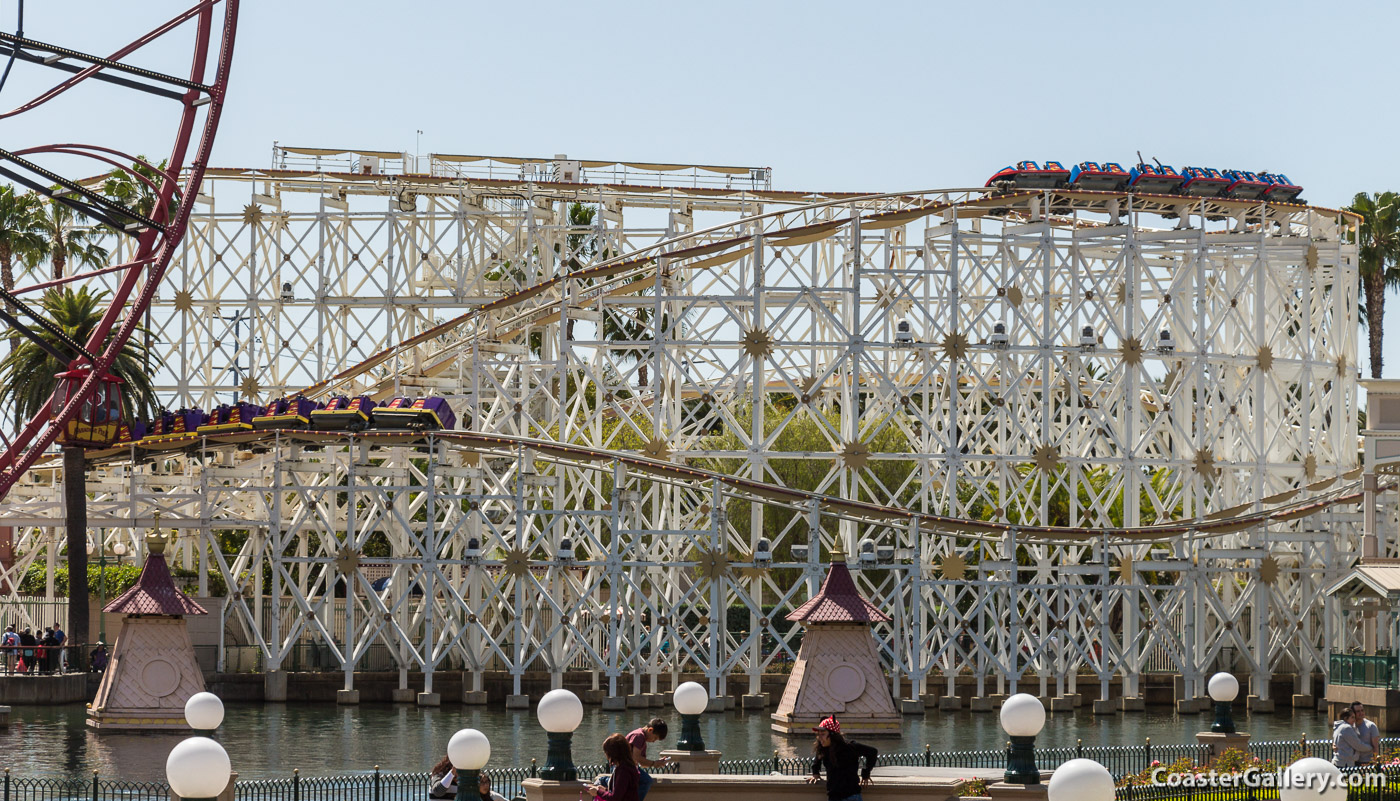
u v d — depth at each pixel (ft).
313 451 201.77
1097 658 226.99
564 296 196.44
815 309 210.79
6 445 146.51
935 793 82.02
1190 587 194.29
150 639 144.56
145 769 118.21
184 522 185.26
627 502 189.37
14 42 129.08
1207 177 203.10
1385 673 153.07
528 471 202.69
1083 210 209.77
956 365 195.11
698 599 202.08
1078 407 210.38
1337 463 215.31
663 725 91.81
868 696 146.20
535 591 188.14
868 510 183.62
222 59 148.97
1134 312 203.21
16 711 160.25
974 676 201.16
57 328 142.51
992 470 207.10
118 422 185.47
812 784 82.38
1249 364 204.54
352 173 219.00
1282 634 204.64
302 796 96.02
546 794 81.97
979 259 212.23
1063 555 208.64
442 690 183.21
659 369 193.88
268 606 209.97
